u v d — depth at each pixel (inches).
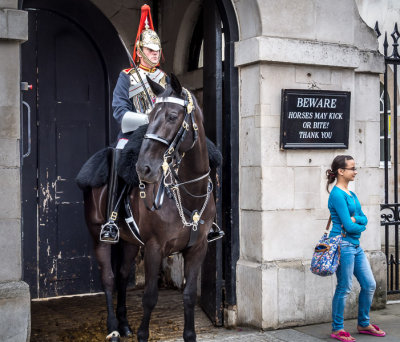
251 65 205.6
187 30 269.4
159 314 225.5
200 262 165.6
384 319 215.9
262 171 201.5
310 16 210.5
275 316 202.1
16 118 168.9
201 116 155.4
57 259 249.6
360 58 228.1
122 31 269.1
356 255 190.9
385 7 389.1
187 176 154.9
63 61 250.1
